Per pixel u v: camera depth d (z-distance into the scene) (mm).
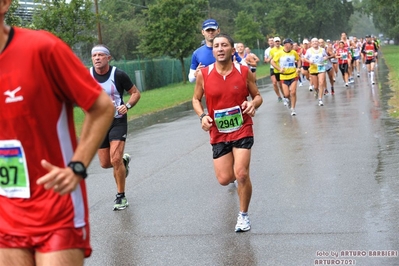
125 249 7930
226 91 8148
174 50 55812
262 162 12703
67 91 4203
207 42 11109
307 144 14375
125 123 9961
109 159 10102
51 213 4238
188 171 12602
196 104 8625
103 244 8203
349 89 29188
